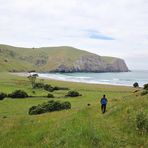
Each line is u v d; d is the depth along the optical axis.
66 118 30.28
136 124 20.02
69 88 123.81
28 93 97.50
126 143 17.16
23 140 22.02
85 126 19.28
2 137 25.53
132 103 29.19
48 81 168.62
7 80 158.38
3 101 76.25
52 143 17.73
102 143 16.58
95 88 128.75
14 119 38.03
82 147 15.72
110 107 35.16
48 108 51.88
